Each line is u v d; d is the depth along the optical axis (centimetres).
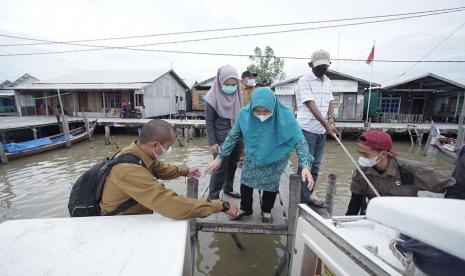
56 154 1175
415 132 1496
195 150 1281
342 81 1827
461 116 1057
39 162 1034
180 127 1622
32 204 638
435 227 87
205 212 152
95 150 1266
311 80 327
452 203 105
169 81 2456
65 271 96
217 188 323
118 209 160
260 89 235
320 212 339
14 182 794
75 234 122
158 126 164
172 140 172
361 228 165
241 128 260
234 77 311
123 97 2036
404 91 1950
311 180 218
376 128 1503
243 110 261
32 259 102
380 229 155
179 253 108
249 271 345
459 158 220
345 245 120
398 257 122
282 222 299
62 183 786
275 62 2811
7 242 114
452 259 102
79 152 1220
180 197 146
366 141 215
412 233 94
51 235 121
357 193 249
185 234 125
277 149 248
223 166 316
